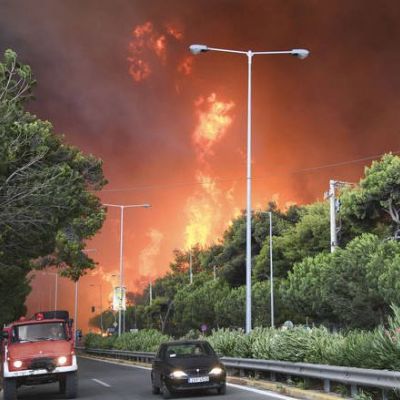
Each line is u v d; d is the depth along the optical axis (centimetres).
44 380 1653
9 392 1590
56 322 1747
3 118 1770
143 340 4069
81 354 6097
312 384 1511
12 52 1803
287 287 5203
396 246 3766
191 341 1758
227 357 2036
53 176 2022
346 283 3834
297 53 2606
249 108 2533
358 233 5075
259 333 2056
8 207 1888
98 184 3547
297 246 6450
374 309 3744
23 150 1889
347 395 1287
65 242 3747
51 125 2550
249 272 2352
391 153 4384
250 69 2597
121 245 5566
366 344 1286
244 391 1614
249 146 2481
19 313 5409
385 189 4141
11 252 2297
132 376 2406
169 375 1543
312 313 4800
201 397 1523
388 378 1095
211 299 7794
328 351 1451
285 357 1653
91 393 1764
